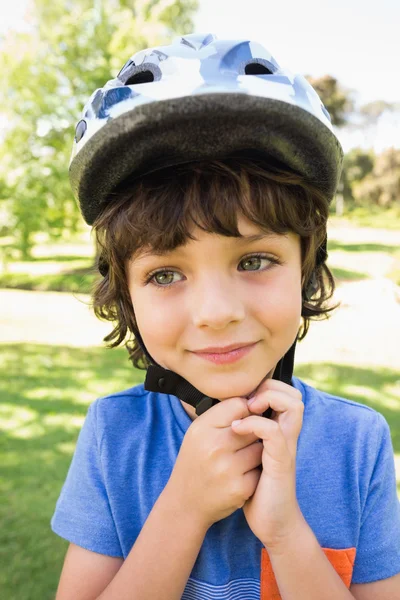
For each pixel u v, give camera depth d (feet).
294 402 3.13
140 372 19.60
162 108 2.71
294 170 3.14
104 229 3.37
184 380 3.35
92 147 3.01
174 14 55.98
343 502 3.71
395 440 12.44
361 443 3.89
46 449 12.46
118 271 3.37
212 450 3.11
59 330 27.84
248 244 2.94
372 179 117.80
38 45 51.19
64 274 49.78
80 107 50.55
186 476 3.20
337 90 119.14
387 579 3.72
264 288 2.98
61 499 3.94
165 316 3.03
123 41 51.08
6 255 51.29
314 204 3.35
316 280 4.31
